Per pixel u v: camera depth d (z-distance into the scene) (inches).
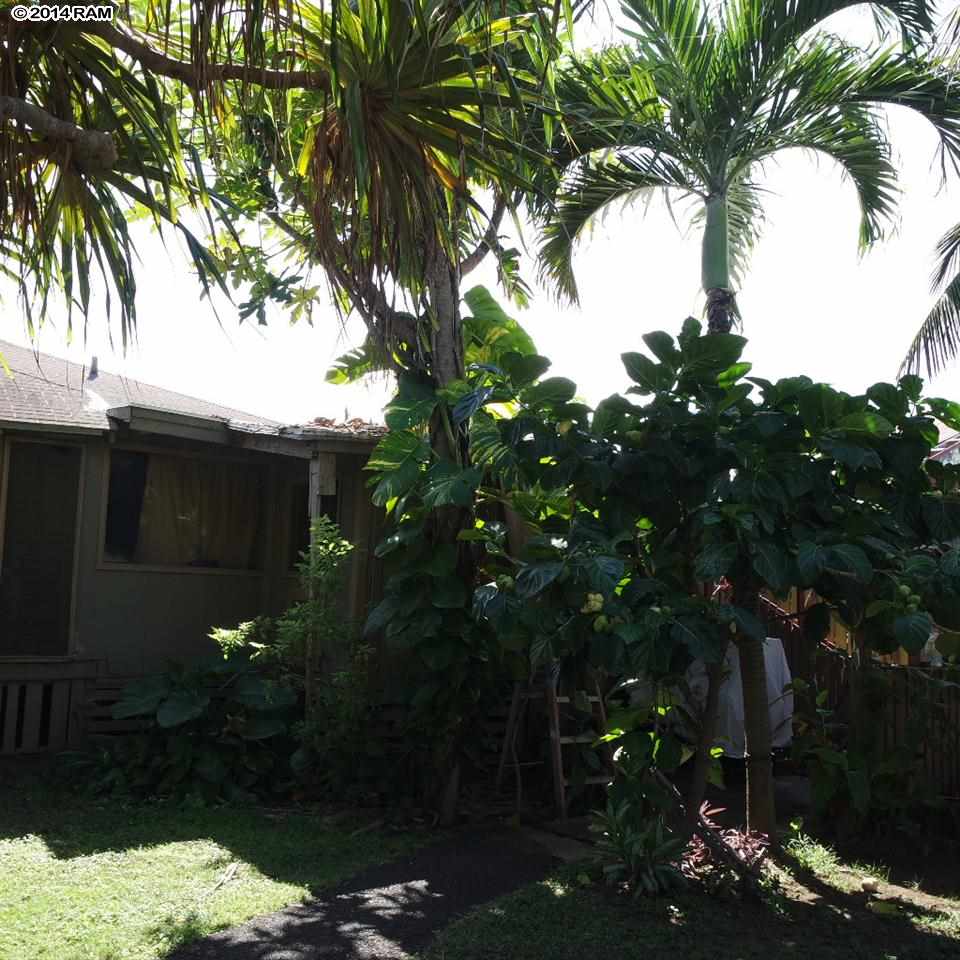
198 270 186.5
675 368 222.2
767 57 350.3
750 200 426.6
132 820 293.9
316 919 210.8
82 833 275.3
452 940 198.1
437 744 301.6
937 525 226.7
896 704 290.0
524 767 339.9
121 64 185.0
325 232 208.8
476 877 244.5
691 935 204.8
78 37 179.2
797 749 278.7
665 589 208.8
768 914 219.3
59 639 416.5
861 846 278.7
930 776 287.7
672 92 354.0
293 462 468.8
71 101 187.5
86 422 419.2
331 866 251.0
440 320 301.4
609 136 355.9
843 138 372.2
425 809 307.4
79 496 423.5
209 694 339.6
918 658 340.2
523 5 185.2
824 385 217.2
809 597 316.8
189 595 446.6
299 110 228.4
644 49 349.7
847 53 354.0
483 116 184.5
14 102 165.9
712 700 239.0
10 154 177.3
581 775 296.8
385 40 183.6
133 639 430.9
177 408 508.4
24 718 399.5
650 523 232.8
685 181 378.6
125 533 438.3
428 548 292.0
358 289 218.4
